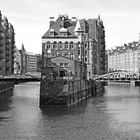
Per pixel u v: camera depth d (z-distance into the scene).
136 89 134.38
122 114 57.94
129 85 177.12
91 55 122.12
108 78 114.12
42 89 66.69
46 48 105.69
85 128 45.75
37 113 58.28
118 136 41.19
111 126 47.16
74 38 105.50
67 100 66.88
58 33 106.94
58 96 66.50
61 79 67.19
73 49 105.38
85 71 106.44
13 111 60.56
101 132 43.25
